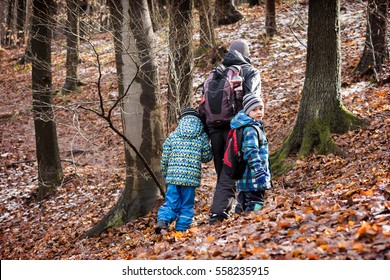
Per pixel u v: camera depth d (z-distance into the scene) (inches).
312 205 207.9
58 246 368.8
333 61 378.6
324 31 378.0
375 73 499.2
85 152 605.0
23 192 535.2
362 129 368.2
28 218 472.7
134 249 267.7
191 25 467.8
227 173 241.3
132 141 346.0
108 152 600.1
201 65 757.9
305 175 342.0
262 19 928.3
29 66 1060.5
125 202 350.3
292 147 382.9
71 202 472.7
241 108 243.0
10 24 1246.9
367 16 532.4
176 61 446.6
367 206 186.5
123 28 335.3
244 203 246.5
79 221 418.3
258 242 180.2
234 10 953.5
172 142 258.5
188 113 261.3
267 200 313.4
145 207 345.7
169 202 257.6
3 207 511.8
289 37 779.4
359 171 299.9
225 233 205.8
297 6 891.4
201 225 287.3
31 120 778.8
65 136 670.5
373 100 451.2
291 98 561.6
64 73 916.0
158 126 349.4
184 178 252.2
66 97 791.7
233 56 249.0
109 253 285.4
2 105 869.2
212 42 757.3
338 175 313.9
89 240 343.6
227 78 243.3
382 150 324.5
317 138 372.5
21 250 397.4
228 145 237.8
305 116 383.9
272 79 641.6
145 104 343.6
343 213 187.5
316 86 382.3
